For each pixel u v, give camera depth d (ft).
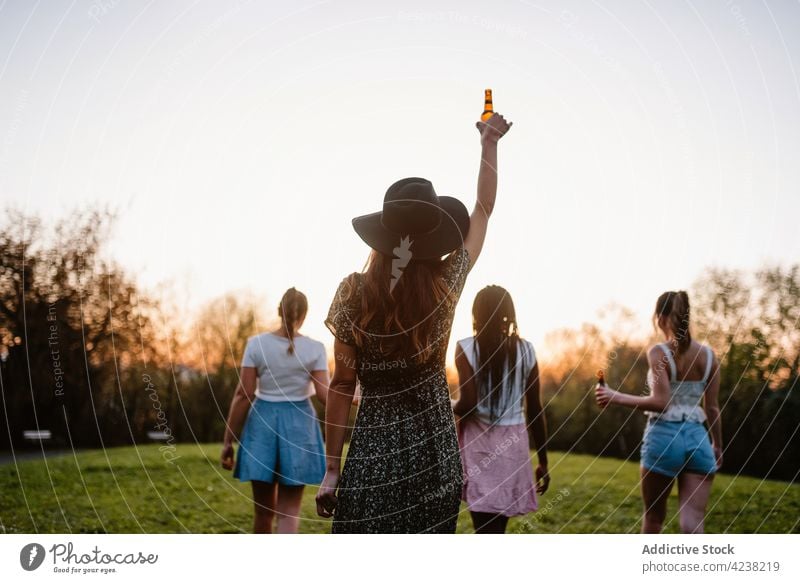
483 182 9.54
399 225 8.59
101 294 38.09
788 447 32.99
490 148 9.61
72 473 27.43
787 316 36.09
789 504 23.43
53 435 37.17
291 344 14.76
